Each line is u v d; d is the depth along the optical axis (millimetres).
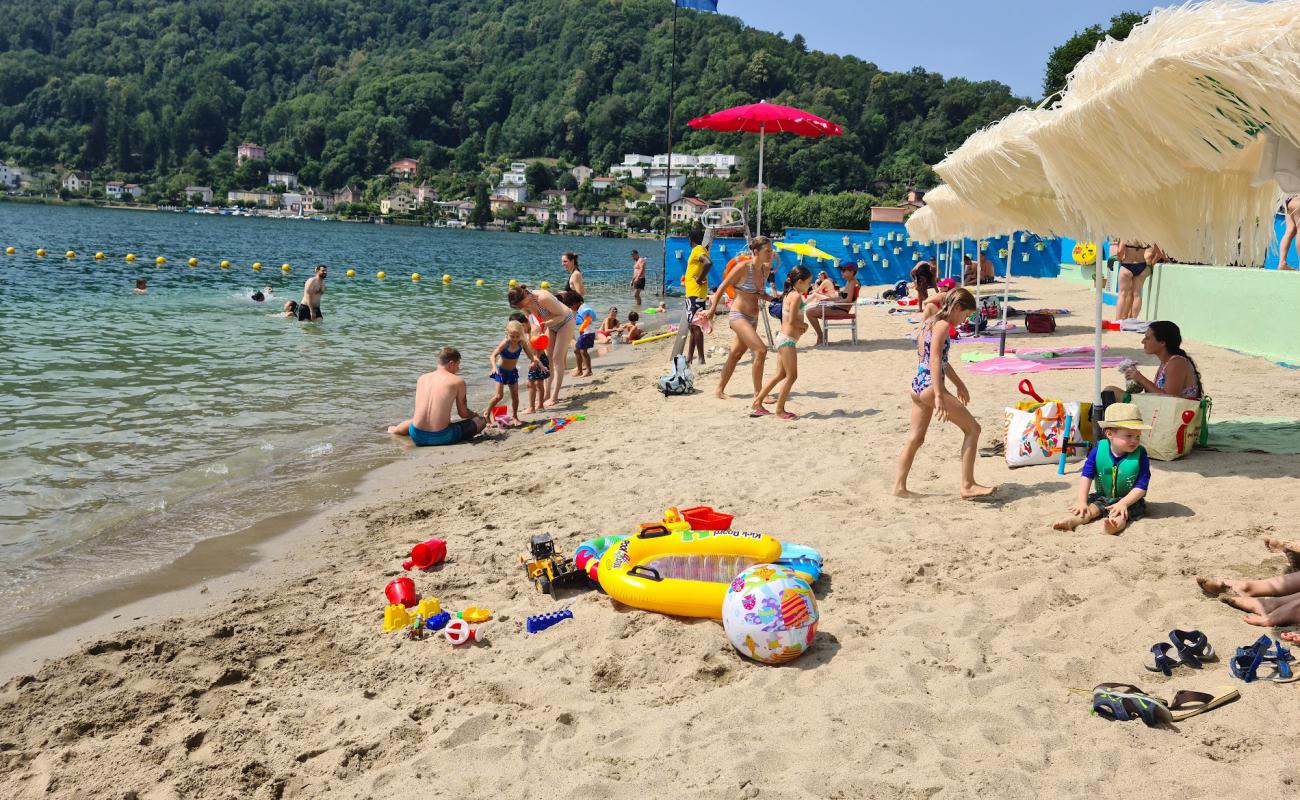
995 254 24750
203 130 197625
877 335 15156
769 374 11859
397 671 4316
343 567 5809
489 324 19875
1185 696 3406
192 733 3842
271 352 14945
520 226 170500
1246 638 3854
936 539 5398
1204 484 5801
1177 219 5855
